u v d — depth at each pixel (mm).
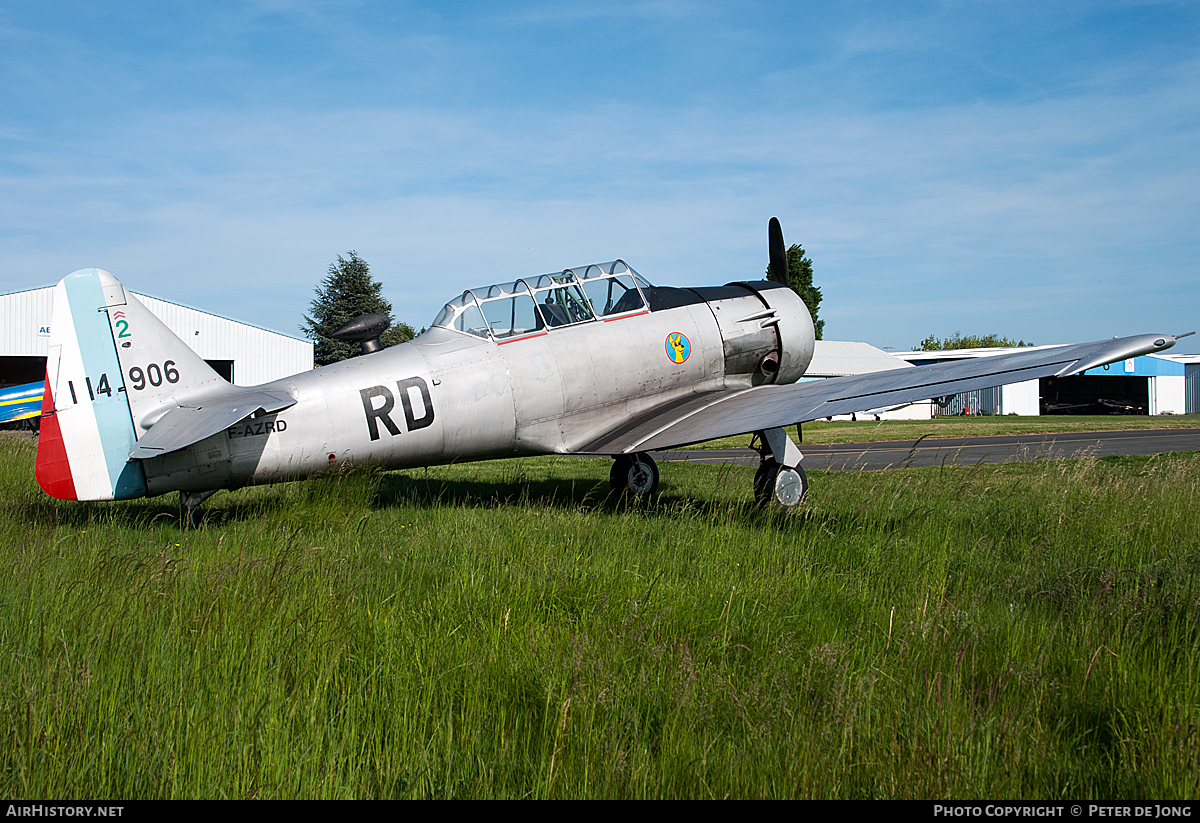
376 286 49125
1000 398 50156
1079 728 2787
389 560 5070
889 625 3473
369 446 7453
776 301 10086
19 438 19266
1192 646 3277
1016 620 3742
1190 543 5309
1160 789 2301
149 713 2688
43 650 3152
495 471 12594
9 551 5297
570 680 2883
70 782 2311
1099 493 7027
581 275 8773
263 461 7074
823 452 17469
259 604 3697
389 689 3002
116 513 7719
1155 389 54188
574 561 4652
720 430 7406
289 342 32969
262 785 2293
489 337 8078
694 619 3721
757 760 2459
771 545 5207
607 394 8664
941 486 7527
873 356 45031
